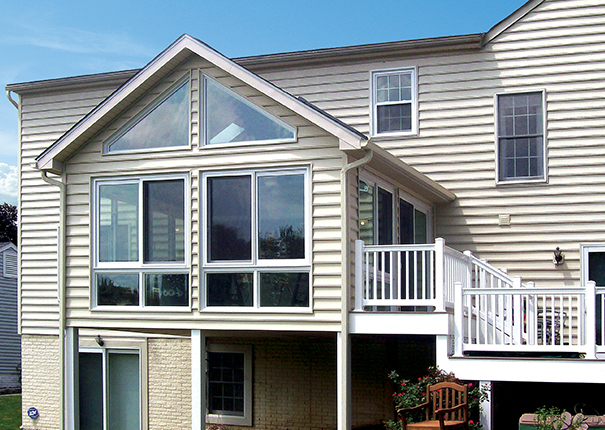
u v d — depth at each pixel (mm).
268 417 13211
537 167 12539
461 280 10688
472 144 12844
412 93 13219
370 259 10398
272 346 13328
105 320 10461
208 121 10305
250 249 9883
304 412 12977
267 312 9695
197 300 10023
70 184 10844
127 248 10508
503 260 12547
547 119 12500
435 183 11688
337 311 9383
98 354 14383
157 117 10578
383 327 9320
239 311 9820
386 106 13367
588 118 12305
